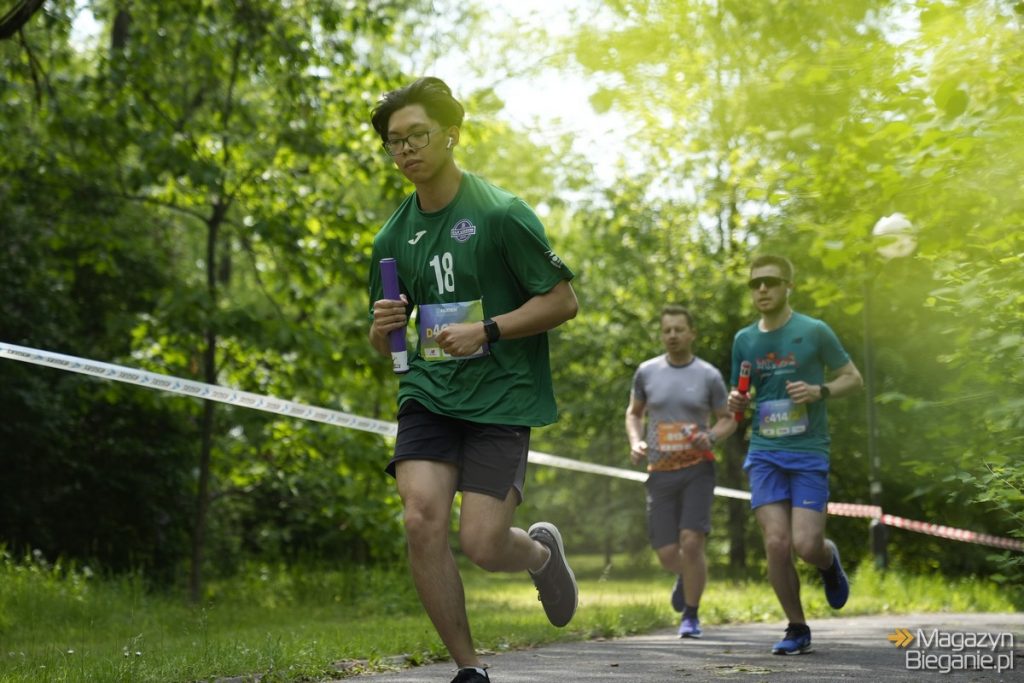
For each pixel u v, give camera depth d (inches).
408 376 293.6
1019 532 466.0
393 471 294.7
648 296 1636.3
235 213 1117.7
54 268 1226.6
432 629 533.0
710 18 458.0
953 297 481.7
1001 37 394.0
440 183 294.8
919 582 946.1
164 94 977.5
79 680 343.9
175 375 1058.1
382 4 1048.2
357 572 1119.0
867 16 431.5
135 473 1434.5
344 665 405.7
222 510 1567.4
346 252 1011.9
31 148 1016.9
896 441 1357.0
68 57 943.0
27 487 1380.4
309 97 992.9
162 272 1400.1
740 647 499.8
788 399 489.4
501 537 286.8
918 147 423.8
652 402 598.9
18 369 1302.9
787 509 485.7
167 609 850.1
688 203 1552.7
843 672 393.7
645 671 398.3
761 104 467.5
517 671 398.3
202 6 968.3
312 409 611.2
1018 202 430.3
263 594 1109.1
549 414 294.0
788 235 529.7
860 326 1272.1
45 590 789.9
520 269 287.7
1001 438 455.8
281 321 998.4
